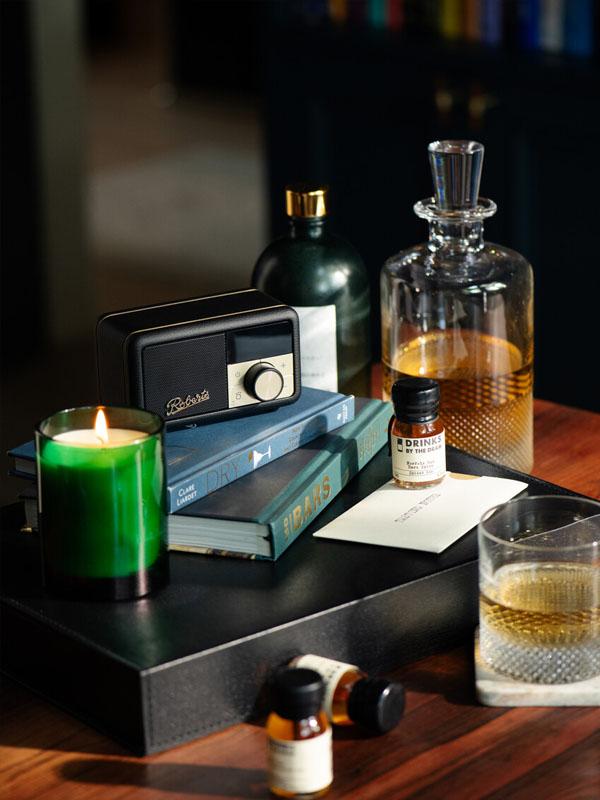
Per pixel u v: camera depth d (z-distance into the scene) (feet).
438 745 3.36
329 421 4.37
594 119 9.05
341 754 3.33
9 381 12.88
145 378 4.16
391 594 3.61
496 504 4.01
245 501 3.85
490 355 4.60
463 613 3.79
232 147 21.56
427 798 3.17
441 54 9.61
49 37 12.94
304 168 10.64
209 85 24.64
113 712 3.38
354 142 10.31
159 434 3.54
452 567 3.72
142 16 28.48
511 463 4.75
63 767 3.31
